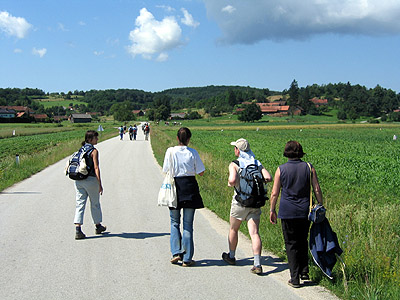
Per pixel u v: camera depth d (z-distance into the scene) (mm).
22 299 4090
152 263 5289
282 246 5953
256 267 4914
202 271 5020
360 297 4156
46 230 6941
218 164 16328
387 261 4719
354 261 4848
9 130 70812
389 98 188875
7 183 12312
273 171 15648
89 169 6492
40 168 17047
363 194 11312
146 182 13234
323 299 4180
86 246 6023
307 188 4629
